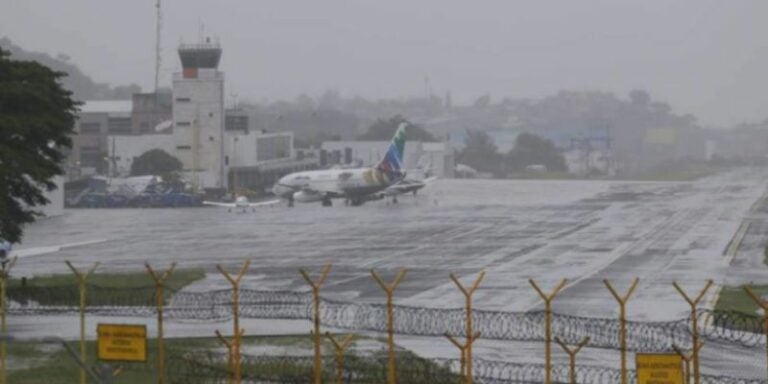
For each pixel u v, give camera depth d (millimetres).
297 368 158500
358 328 194875
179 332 196625
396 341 191125
